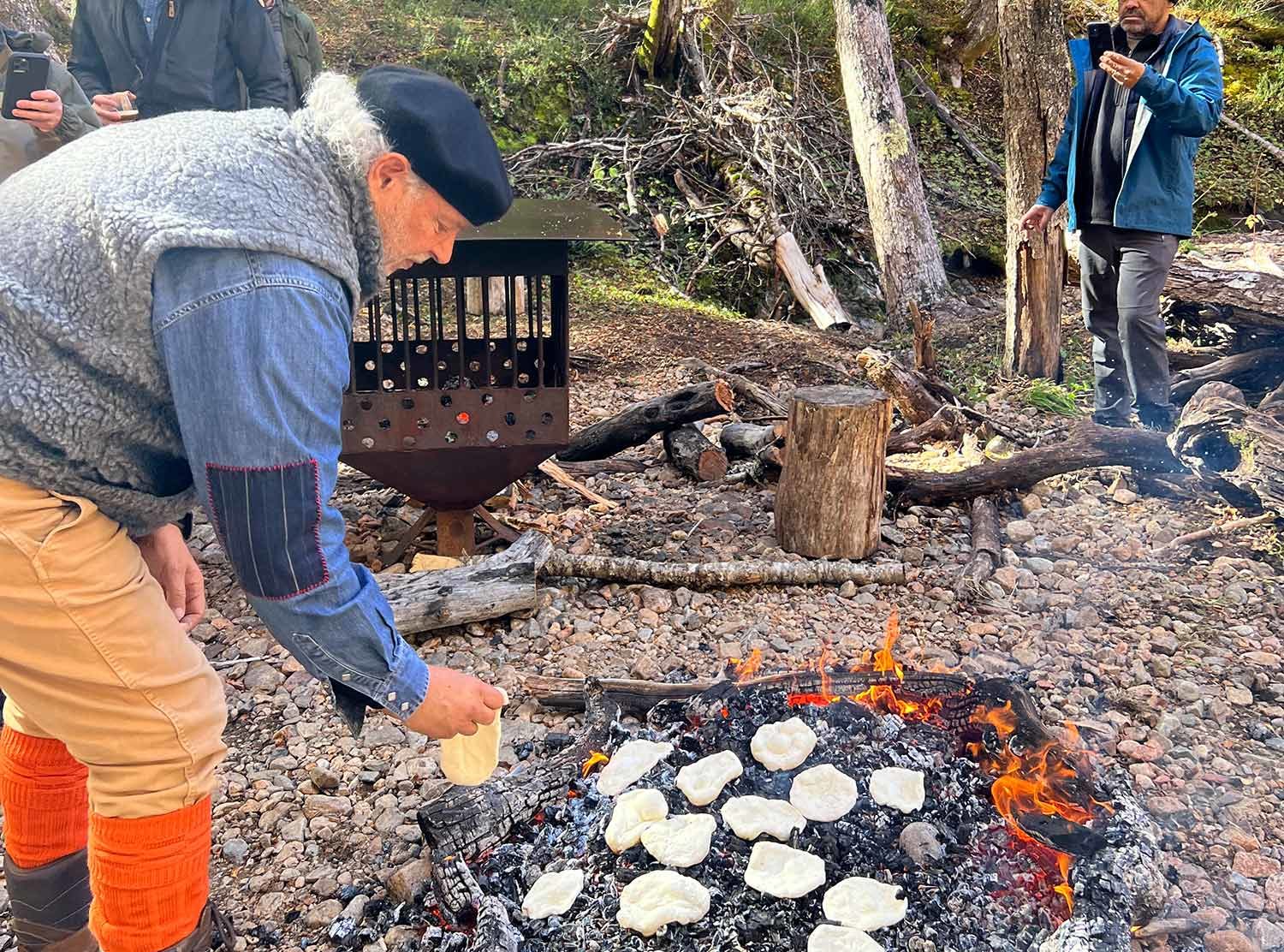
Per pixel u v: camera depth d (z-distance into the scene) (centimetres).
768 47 1025
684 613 370
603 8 1010
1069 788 233
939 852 215
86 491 160
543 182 879
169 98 435
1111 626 362
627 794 231
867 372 555
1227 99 1072
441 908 224
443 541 394
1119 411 538
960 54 1126
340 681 160
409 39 953
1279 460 417
